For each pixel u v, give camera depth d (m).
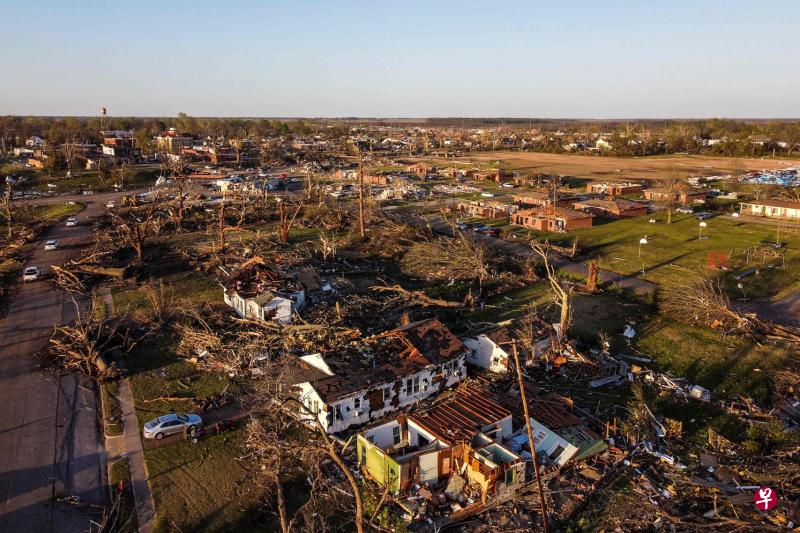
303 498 25.61
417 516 24.08
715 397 35.69
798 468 26.61
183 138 182.88
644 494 26.17
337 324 44.34
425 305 50.56
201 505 24.89
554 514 24.78
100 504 24.80
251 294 46.62
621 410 33.81
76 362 37.28
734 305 51.72
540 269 62.97
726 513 24.73
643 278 60.56
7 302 49.62
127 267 57.19
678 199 103.75
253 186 111.00
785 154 181.62
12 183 113.25
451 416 29.95
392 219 84.50
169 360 38.72
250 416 31.16
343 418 31.31
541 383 37.09
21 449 28.55
